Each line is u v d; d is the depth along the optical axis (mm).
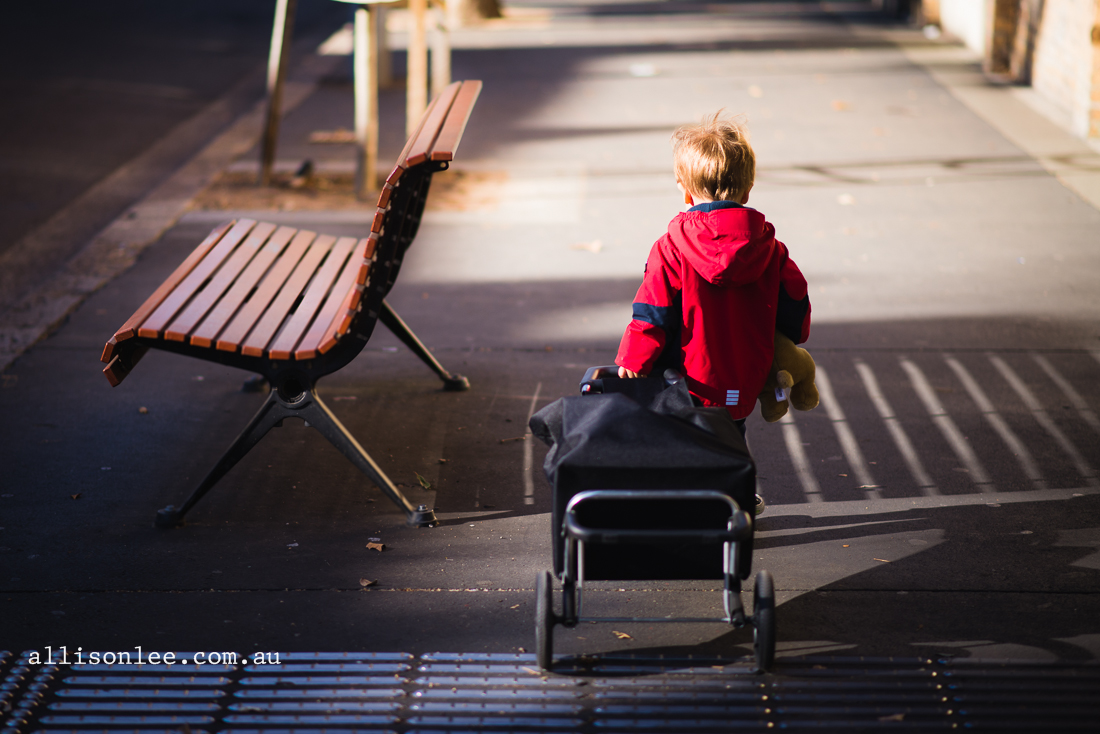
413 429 6352
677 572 3988
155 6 31188
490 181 12125
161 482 5723
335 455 6086
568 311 8320
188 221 10750
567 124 15188
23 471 5812
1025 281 8781
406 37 25375
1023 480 5633
